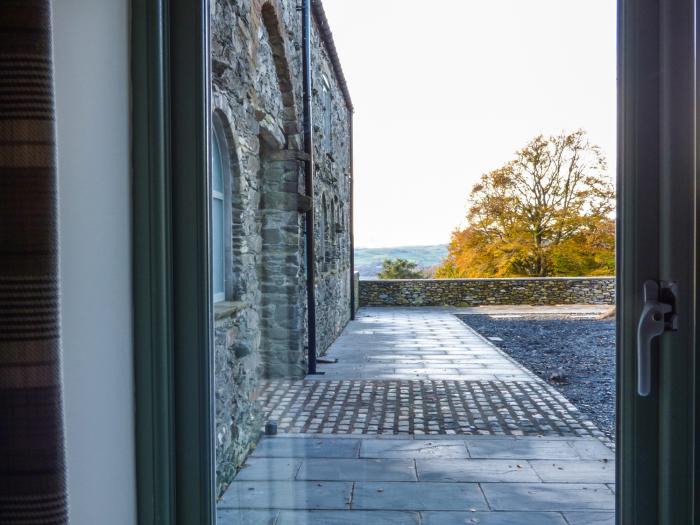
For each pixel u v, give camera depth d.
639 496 1.19
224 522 2.19
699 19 1.16
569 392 4.27
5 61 0.67
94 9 1.05
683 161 1.16
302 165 5.81
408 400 5.41
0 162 0.67
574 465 3.30
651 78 1.18
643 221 1.19
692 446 1.16
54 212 0.69
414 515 2.85
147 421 1.15
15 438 0.67
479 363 7.23
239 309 3.38
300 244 5.81
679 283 1.15
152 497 1.16
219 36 3.21
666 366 1.16
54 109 0.70
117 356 1.10
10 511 0.67
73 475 0.99
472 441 4.11
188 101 1.21
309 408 4.96
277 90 5.35
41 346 0.67
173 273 1.21
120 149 1.12
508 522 2.76
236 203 3.72
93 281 1.04
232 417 2.66
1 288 0.67
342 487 3.17
